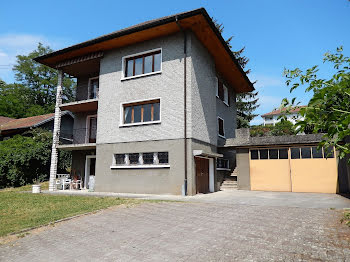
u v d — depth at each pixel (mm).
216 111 17188
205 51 15688
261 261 3885
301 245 4504
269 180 14672
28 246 5211
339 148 2619
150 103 14289
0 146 20250
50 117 26266
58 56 16859
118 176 14195
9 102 40938
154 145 13516
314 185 13609
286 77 3191
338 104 2479
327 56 3391
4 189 18234
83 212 8008
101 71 15945
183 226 6109
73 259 4418
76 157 18344
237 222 6297
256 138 15398
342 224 5781
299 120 2631
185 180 12344
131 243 5078
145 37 14477
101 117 15320
